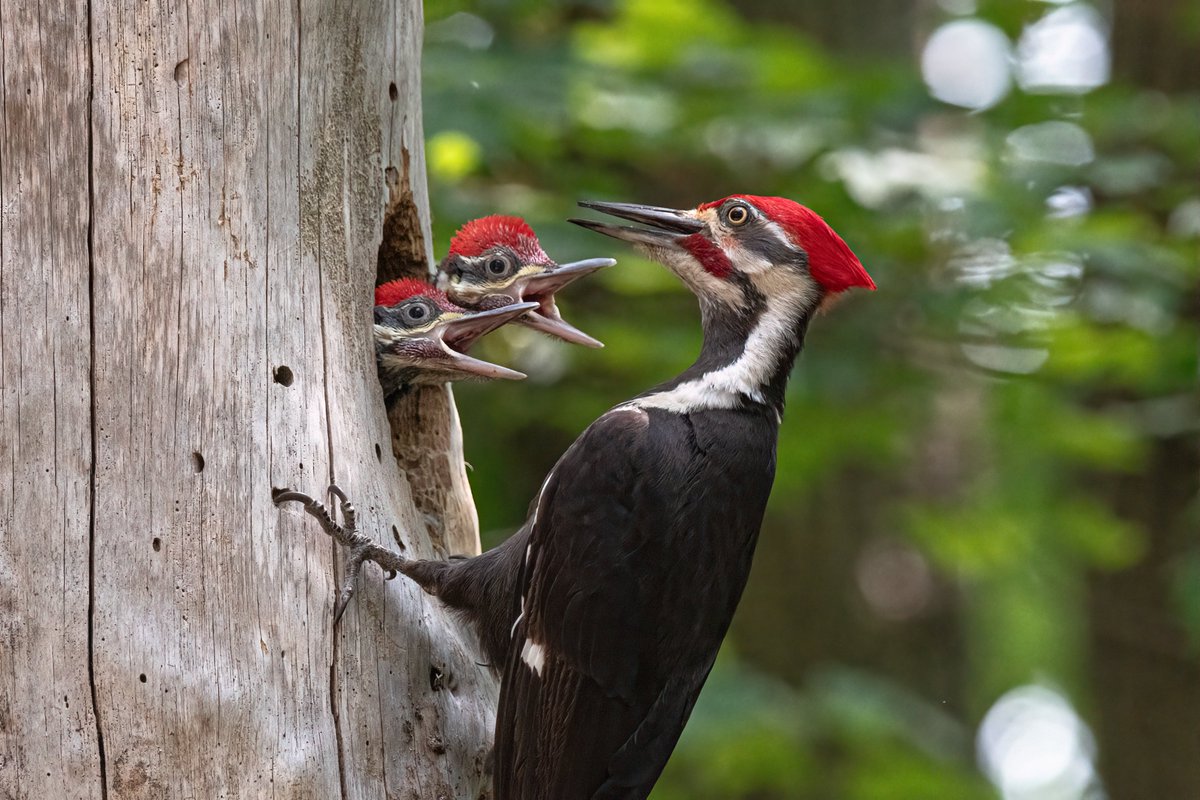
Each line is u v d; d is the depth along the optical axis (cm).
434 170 1302
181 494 671
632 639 743
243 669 670
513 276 954
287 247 722
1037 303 1366
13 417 649
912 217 1320
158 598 661
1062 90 1417
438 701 740
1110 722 1548
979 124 1417
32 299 657
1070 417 1459
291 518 696
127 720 646
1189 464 1520
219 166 699
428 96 1262
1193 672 1509
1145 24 1548
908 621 1769
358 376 756
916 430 1545
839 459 1505
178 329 680
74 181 667
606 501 747
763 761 1426
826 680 1519
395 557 723
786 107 1348
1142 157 1367
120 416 665
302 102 735
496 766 728
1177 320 1391
